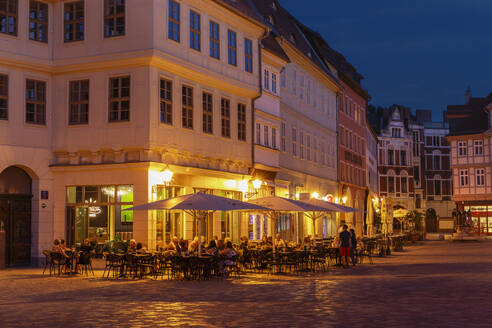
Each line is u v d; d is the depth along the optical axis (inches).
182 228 1092.5
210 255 833.5
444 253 1529.3
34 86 1040.2
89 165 1024.9
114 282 774.5
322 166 1947.6
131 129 1011.3
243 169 1300.4
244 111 1301.7
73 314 502.6
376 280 789.2
